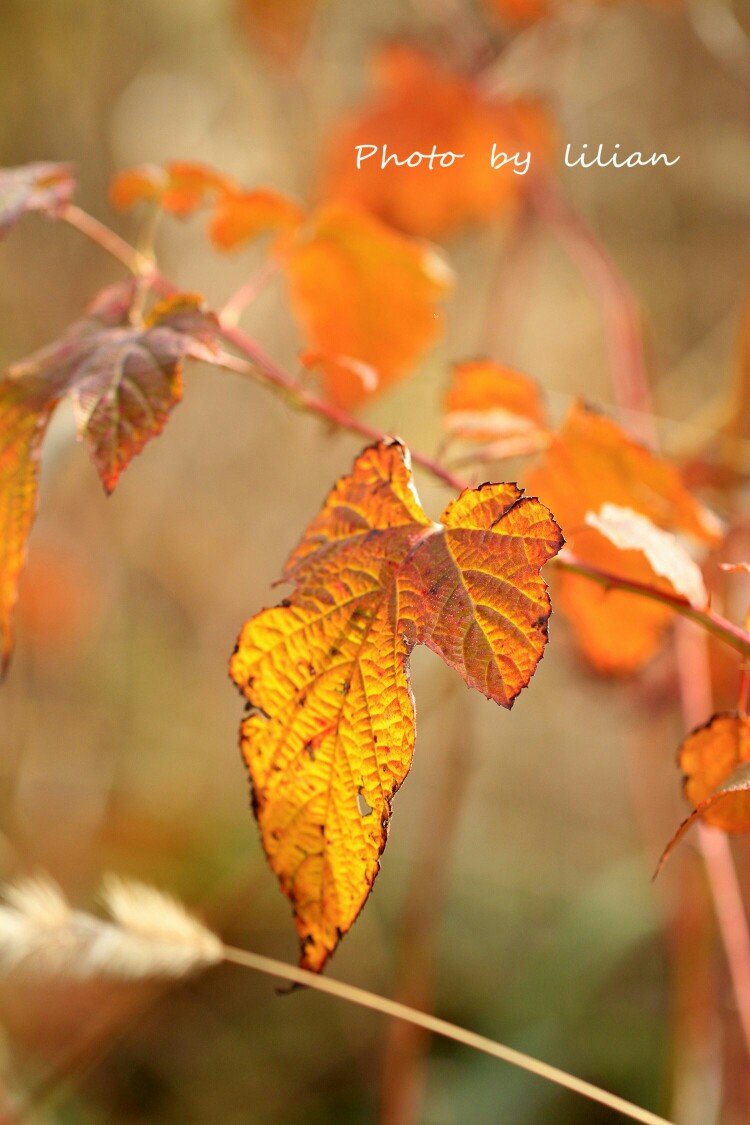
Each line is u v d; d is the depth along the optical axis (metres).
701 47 1.27
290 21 1.08
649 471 0.57
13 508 0.52
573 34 0.92
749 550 0.66
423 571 0.50
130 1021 0.96
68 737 1.35
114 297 0.55
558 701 1.36
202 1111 0.97
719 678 0.67
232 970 1.11
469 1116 0.92
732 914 0.61
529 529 0.49
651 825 0.91
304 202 1.36
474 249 1.35
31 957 0.58
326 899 0.50
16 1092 0.83
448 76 0.87
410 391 1.21
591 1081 0.93
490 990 1.05
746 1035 0.61
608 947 1.05
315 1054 1.03
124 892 0.60
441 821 0.85
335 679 0.50
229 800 1.32
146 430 0.52
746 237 1.34
